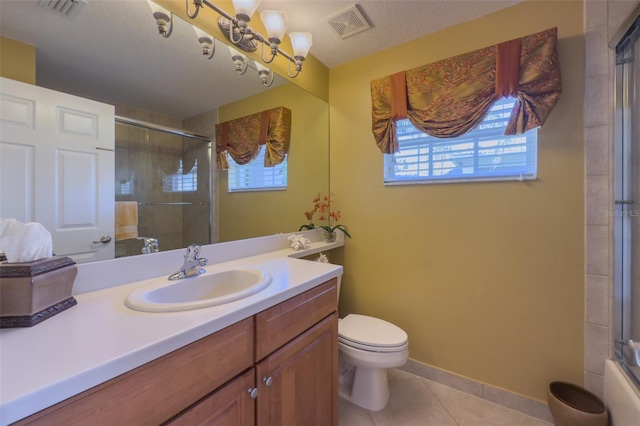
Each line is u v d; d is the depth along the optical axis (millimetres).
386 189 1942
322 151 2146
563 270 1417
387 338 1483
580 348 1387
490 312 1605
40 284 713
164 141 1262
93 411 529
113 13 1083
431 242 1780
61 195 953
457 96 1584
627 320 1247
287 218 1903
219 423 765
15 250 724
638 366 1148
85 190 1012
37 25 909
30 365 523
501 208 1563
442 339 1754
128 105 1138
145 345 603
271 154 1790
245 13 1242
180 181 1326
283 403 980
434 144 1777
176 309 791
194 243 1376
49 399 470
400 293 1899
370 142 2002
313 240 2105
